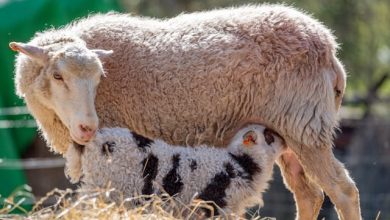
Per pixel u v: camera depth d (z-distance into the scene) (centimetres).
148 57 1603
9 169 2642
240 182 1507
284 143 1584
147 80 1598
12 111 2697
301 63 1565
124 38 1623
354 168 3281
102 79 1596
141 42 1617
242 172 1509
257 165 1525
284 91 1563
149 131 1611
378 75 5291
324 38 1591
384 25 5091
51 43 1582
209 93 1586
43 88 1547
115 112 1605
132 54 1608
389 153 3322
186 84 1589
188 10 4581
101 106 1598
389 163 3288
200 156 1502
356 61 4953
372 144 3344
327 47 1582
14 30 2791
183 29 1627
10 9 2808
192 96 1591
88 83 1495
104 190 1388
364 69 5016
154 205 1380
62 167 2931
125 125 1609
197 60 1588
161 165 1480
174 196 1477
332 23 4744
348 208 1576
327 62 1580
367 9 4838
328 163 1573
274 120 1574
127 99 1600
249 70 1568
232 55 1574
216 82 1580
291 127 1563
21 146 2881
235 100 1584
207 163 1499
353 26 4791
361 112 4478
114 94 1599
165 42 1612
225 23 1617
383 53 5578
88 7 2911
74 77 1492
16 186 2636
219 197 1495
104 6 2956
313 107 1559
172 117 1602
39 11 2827
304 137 1559
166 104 1597
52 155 2950
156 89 1595
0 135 2689
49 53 1545
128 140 1473
